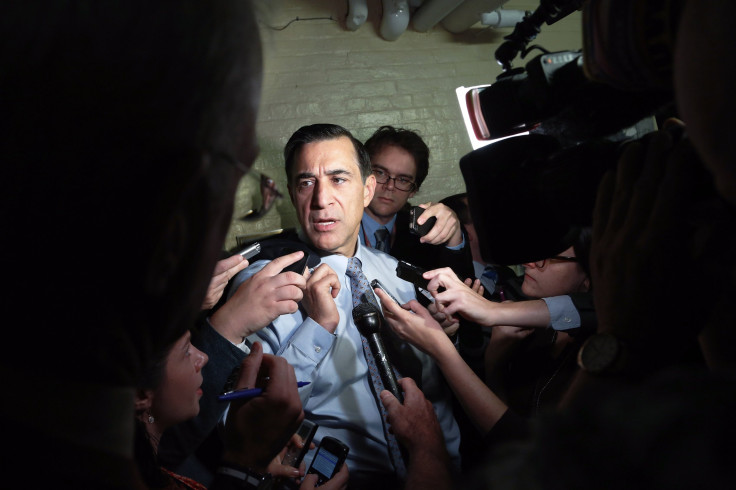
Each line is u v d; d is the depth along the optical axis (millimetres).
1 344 252
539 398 1135
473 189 750
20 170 242
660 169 400
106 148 247
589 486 213
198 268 299
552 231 697
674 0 352
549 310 1260
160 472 642
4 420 250
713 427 194
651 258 384
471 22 2908
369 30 2967
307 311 1361
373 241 2125
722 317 363
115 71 243
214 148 274
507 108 739
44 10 240
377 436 1374
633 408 220
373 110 2975
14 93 239
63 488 258
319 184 1470
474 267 1924
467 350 1622
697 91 237
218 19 264
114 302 269
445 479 959
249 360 845
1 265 248
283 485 971
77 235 253
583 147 586
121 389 287
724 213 348
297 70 2877
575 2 852
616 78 436
